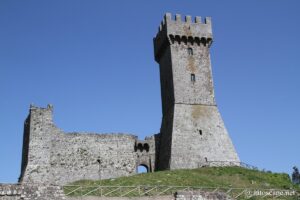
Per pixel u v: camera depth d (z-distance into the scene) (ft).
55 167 222.07
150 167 248.52
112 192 160.86
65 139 229.66
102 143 237.25
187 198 149.38
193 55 260.21
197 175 203.31
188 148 234.99
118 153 238.48
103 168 232.32
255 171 221.87
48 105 230.89
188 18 264.52
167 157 236.02
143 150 251.19
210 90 255.50
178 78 252.21
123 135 243.40
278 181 211.20
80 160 229.04
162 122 260.42
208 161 233.76
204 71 258.37
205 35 264.11
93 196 153.79
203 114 247.70
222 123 248.73
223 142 242.17
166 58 263.70
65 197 139.13
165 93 262.26
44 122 227.40
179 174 202.49
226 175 208.95
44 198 133.69
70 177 223.30
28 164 216.74
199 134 240.94
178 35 258.78
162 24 268.41
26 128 234.38
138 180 188.14
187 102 248.93
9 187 131.03
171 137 237.45
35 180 214.28
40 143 222.89
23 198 131.13
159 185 173.78
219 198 153.58
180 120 242.37
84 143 233.14
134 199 152.25
